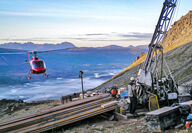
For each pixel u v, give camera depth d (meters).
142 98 10.23
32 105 16.05
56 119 7.71
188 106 6.57
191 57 63.66
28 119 7.46
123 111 9.02
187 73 40.94
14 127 6.95
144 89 10.13
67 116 7.95
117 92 13.41
